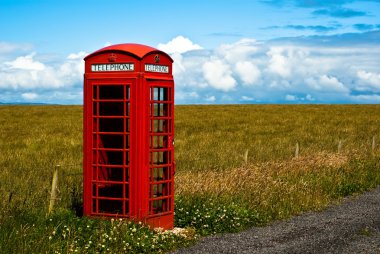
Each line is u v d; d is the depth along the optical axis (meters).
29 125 38.66
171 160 10.77
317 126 41.16
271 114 53.28
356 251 9.38
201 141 29.95
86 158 10.57
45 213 11.02
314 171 18.23
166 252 9.27
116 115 10.74
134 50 10.17
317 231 11.01
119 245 9.11
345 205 14.26
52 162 20.80
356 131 38.09
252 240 10.20
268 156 24.14
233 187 14.17
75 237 9.31
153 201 11.23
